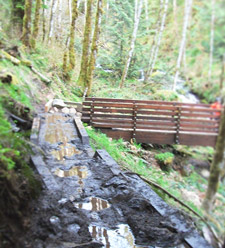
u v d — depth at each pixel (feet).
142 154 19.19
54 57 40.06
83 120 24.93
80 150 17.30
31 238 8.45
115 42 19.70
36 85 25.98
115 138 23.98
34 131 16.92
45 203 10.18
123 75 14.39
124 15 17.74
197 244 7.66
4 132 11.60
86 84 31.27
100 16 31.37
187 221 9.31
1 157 9.27
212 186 6.05
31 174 10.93
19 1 34.17
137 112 21.40
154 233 9.54
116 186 12.99
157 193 12.03
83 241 9.11
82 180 13.41
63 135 19.15
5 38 28.30
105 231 10.00
